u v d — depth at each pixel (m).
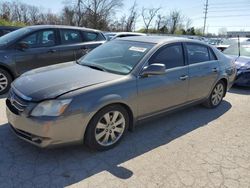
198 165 3.31
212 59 5.22
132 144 3.76
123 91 3.49
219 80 5.36
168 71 4.16
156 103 4.02
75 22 49.44
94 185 2.82
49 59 6.48
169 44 4.31
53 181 2.85
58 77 3.50
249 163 3.42
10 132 3.88
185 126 4.50
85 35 7.25
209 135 4.20
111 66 3.92
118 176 3.00
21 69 6.07
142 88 3.73
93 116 3.24
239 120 4.91
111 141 3.58
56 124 2.99
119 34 13.58
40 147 3.14
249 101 6.22
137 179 2.96
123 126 3.67
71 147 3.54
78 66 4.07
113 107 3.45
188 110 5.30
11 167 3.05
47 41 6.49
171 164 3.30
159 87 3.97
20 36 6.11
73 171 3.05
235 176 3.12
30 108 3.03
